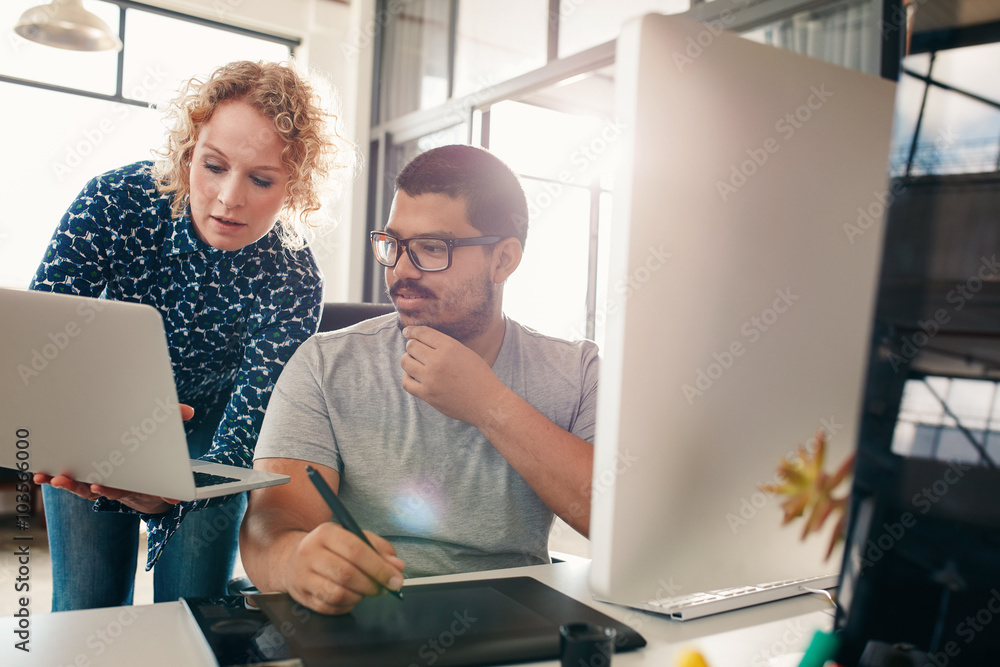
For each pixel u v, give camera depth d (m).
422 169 0.88
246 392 1.18
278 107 1.12
